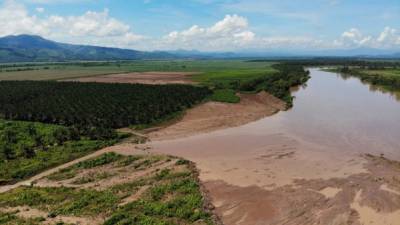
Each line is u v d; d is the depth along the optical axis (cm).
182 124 6103
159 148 4762
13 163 4169
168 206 2911
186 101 7594
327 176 3600
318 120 6225
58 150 4634
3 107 6975
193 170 3806
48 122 6131
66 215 2828
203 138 5250
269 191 3275
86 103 7381
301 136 5188
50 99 7825
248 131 5597
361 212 2858
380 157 4178
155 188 3322
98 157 4319
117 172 3856
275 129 5666
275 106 7712
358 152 4381
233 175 3678
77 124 5919
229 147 4728
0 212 2928
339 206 2955
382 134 5197
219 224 2688
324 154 4316
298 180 3512
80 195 3241
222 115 6756
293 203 3028
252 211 2917
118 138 5272
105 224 2628
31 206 3044
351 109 7231
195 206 2928
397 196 3112
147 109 6788
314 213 2856
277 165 3956
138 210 2888
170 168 3894
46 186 3547
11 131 5181
